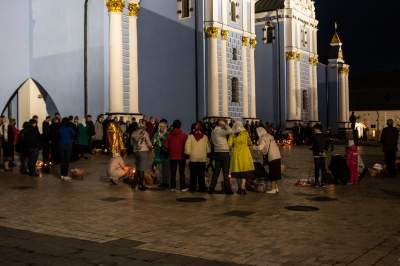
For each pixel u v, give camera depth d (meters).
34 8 34.88
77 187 15.25
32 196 13.28
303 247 7.68
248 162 13.65
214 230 8.95
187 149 14.17
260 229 9.02
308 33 53.81
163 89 37.53
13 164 21.39
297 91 51.00
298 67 51.31
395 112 75.62
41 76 34.59
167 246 7.75
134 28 31.11
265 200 12.65
